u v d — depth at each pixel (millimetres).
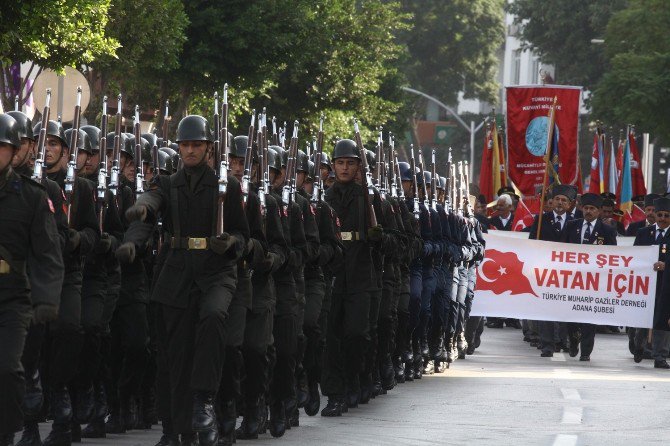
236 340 21438
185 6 66375
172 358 20594
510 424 26281
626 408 29453
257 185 23953
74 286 21719
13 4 40312
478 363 41500
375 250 27328
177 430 20516
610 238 46188
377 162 30250
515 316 45812
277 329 24156
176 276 20516
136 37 53625
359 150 27516
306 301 26078
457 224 37906
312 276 26219
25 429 20859
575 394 32062
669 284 42500
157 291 20547
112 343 24328
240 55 68750
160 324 20750
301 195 25594
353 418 26906
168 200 20641
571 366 41219
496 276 46125
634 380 36531
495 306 46062
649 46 100875
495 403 29953
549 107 60156
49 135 22719
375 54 91875
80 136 23938
